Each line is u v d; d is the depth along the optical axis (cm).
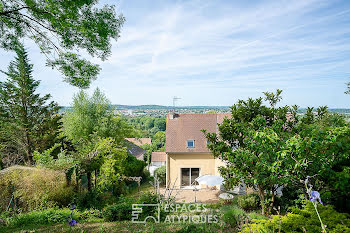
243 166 809
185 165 1762
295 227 442
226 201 1286
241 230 543
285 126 956
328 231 412
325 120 988
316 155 532
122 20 792
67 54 761
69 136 2211
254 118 905
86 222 816
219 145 974
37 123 2178
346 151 541
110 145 1555
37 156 1267
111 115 2280
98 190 1310
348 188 557
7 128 2050
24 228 704
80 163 1294
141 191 1684
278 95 981
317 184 618
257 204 1073
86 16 720
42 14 696
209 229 636
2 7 694
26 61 2195
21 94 2112
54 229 682
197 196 1498
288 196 1002
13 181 1030
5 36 790
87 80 830
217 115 1988
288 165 558
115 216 869
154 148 5450
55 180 1104
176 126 1914
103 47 779
